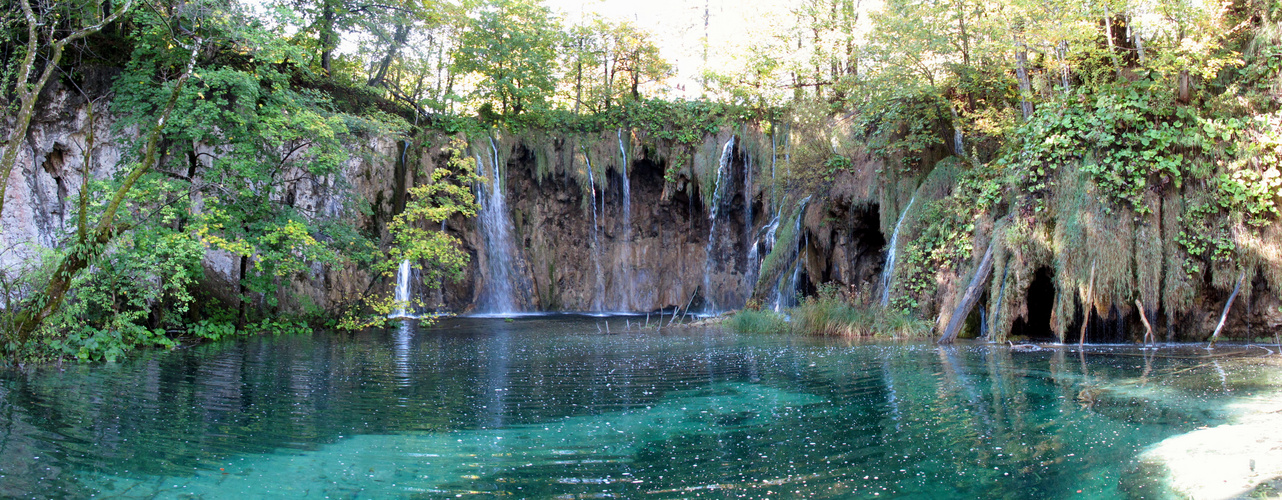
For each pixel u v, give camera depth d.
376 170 21.72
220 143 15.59
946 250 15.09
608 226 27.50
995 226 13.88
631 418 6.98
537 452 5.76
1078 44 13.57
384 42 23.95
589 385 8.88
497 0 24.91
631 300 27.48
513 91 25.02
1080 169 12.94
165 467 5.27
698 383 8.97
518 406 7.55
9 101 15.97
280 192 17.03
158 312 14.71
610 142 26.91
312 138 15.84
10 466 5.13
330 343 14.10
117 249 12.48
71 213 13.74
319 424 6.69
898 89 17.25
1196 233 12.50
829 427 6.53
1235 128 12.45
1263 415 6.55
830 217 19.50
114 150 17.16
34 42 9.20
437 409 7.40
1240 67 13.25
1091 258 12.55
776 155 24.61
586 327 18.53
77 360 10.72
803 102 24.28
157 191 13.87
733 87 26.59
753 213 25.62
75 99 16.94
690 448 5.86
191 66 11.18
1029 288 13.90
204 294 16.09
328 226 16.91
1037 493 4.70
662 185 27.67
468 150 24.47
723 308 25.92
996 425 6.48
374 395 8.19
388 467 5.35
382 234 21.92
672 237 27.89
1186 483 4.79
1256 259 12.16
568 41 27.64
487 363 11.02
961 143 17.61
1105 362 10.22
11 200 15.85
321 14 21.64
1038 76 15.31
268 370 10.19
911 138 17.81
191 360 11.15
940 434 6.20
